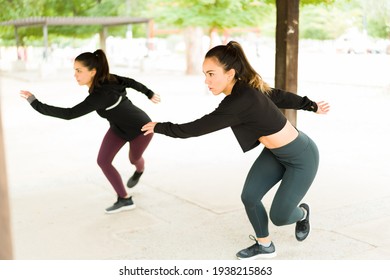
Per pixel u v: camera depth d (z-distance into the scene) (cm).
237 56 314
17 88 1803
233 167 631
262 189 346
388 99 1307
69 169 638
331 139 816
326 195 509
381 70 1959
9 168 646
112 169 466
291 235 406
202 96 1438
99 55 421
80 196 524
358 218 441
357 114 1078
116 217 458
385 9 1878
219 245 390
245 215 458
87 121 1043
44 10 2075
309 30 2864
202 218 452
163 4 1972
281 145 328
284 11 564
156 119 1030
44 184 570
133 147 478
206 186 550
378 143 775
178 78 2109
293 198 337
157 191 537
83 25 2598
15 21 2456
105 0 2155
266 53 3045
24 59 2936
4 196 174
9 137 870
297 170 335
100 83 421
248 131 327
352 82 1691
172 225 436
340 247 379
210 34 1571
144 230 424
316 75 1942
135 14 2273
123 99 445
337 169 614
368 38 2684
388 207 469
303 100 367
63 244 395
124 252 378
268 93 354
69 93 1611
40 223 444
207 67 314
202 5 1472
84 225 438
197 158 685
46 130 938
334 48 2877
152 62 2512
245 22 1459
